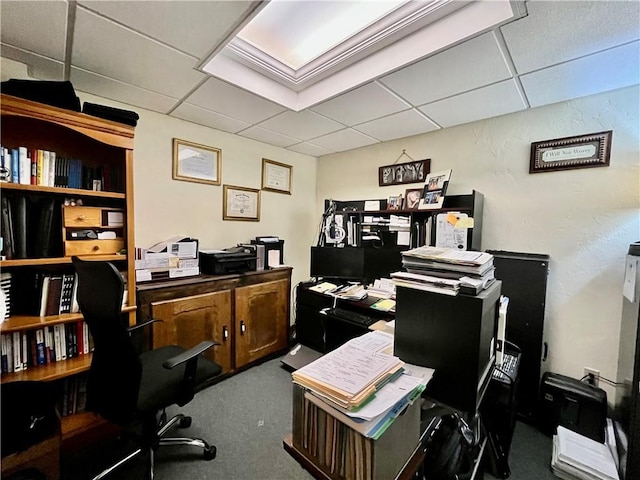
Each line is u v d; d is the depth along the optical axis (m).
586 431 1.69
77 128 1.56
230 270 2.53
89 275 1.28
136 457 1.60
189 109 2.22
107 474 1.44
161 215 2.37
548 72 1.61
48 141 1.80
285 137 2.88
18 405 1.27
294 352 2.77
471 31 1.32
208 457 1.60
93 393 1.37
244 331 2.53
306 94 2.13
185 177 2.48
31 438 1.22
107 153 1.98
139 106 2.18
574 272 1.94
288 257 3.41
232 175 2.82
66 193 1.62
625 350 1.55
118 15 1.24
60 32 1.35
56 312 1.63
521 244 2.15
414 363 1.03
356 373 0.83
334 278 2.89
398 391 0.79
